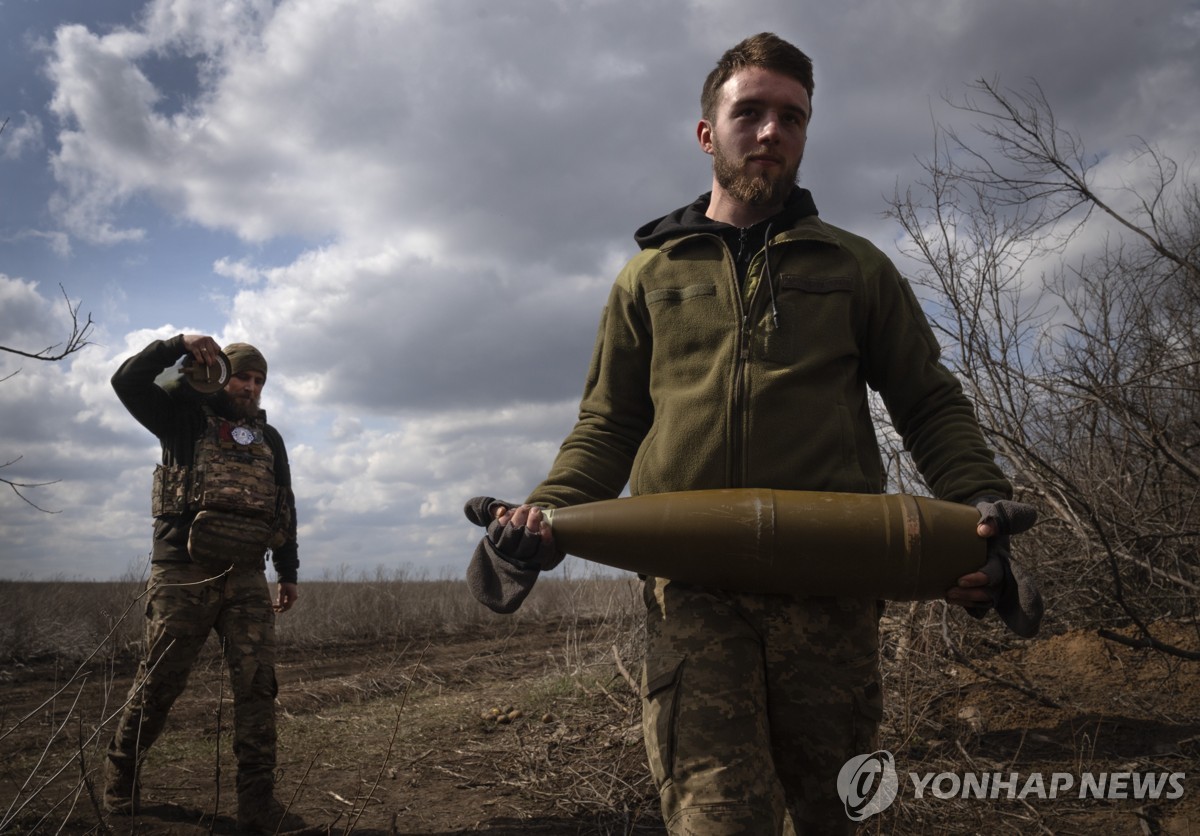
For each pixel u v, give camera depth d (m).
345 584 12.97
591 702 5.18
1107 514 4.79
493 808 3.83
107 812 3.47
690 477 2.05
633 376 2.29
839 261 2.13
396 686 7.04
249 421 3.94
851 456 2.06
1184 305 5.49
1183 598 4.57
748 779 1.79
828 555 1.86
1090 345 5.41
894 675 4.31
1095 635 4.78
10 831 3.08
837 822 1.97
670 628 1.98
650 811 3.66
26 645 8.45
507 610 1.95
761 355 2.06
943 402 2.18
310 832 3.47
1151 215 5.48
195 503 3.66
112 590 9.41
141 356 3.64
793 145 2.18
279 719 5.66
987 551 1.87
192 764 4.62
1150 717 3.96
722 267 2.15
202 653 7.59
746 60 2.19
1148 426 4.63
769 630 1.96
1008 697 4.22
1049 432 5.40
